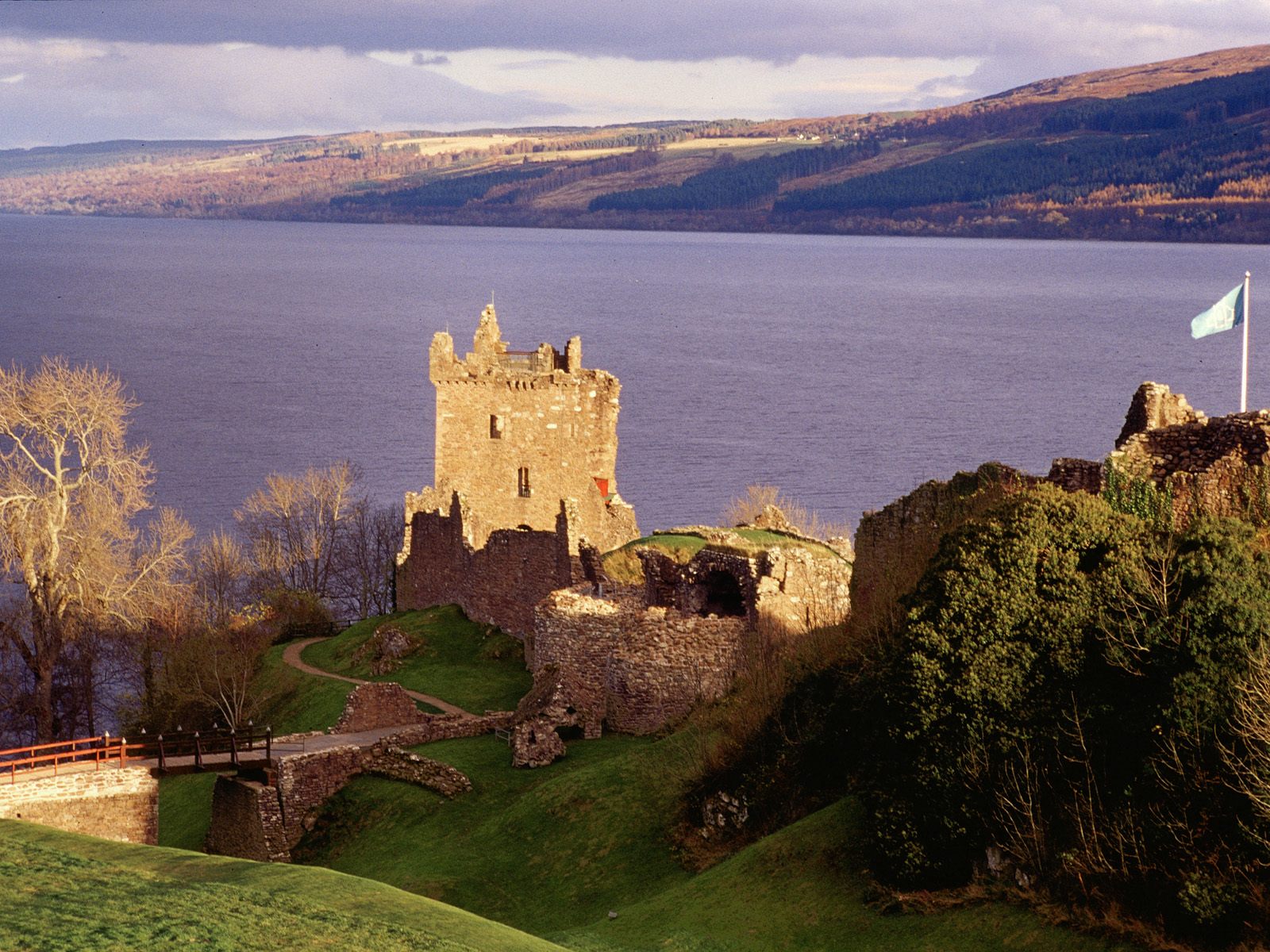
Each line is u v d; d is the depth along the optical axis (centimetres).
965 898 4291
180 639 10369
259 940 4159
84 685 11094
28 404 10975
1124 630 4344
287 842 6938
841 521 19150
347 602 14575
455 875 5875
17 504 10688
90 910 4416
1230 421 5325
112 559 11106
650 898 5212
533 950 4278
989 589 4534
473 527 10219
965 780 4425
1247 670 4062
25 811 6444
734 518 14512
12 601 11512
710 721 6469
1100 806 4172
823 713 5512
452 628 9869
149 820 6731
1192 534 4506
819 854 4841
